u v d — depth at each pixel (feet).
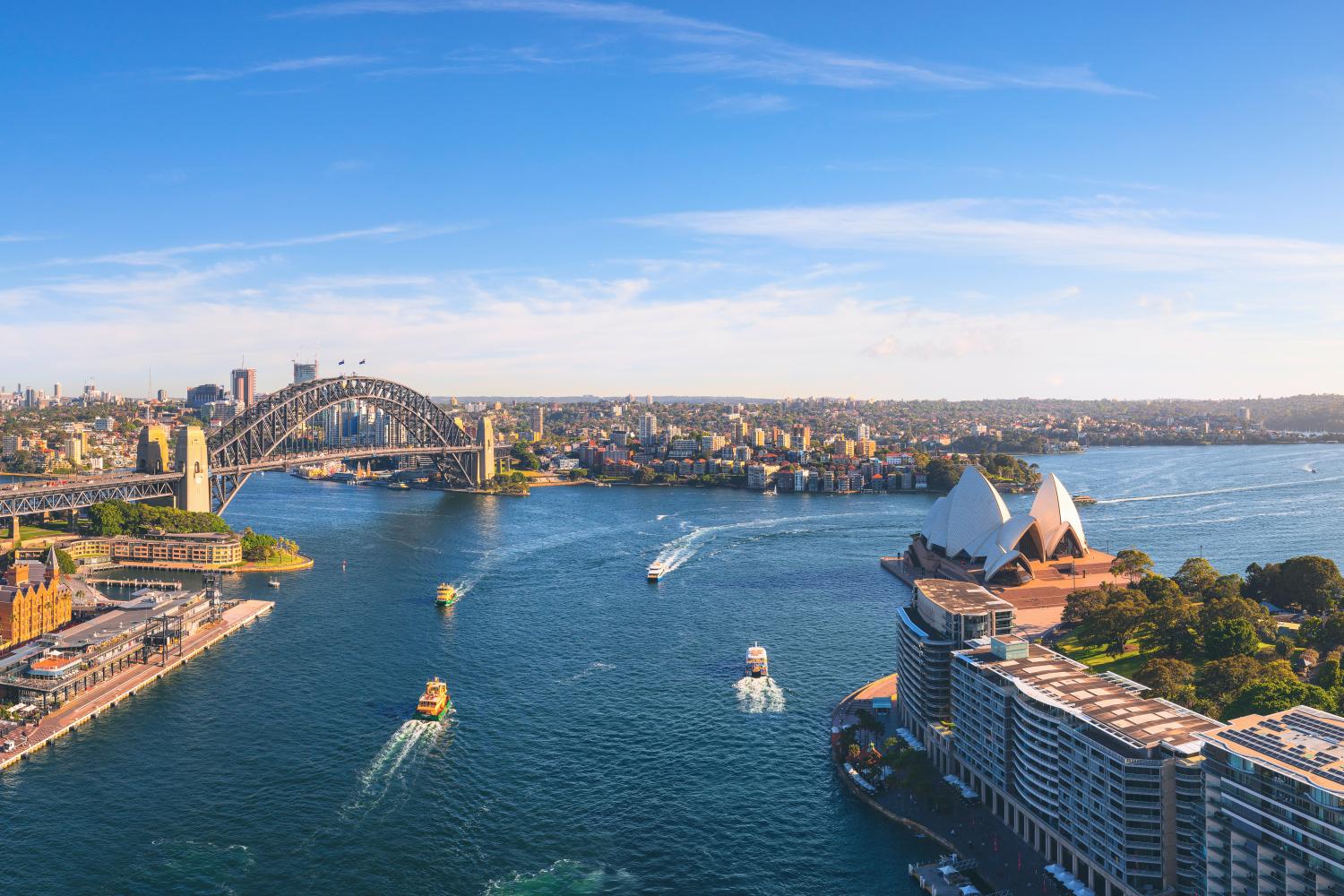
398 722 625.41
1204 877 392.27
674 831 488.44
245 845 468.75
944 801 502.38
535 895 430.20
